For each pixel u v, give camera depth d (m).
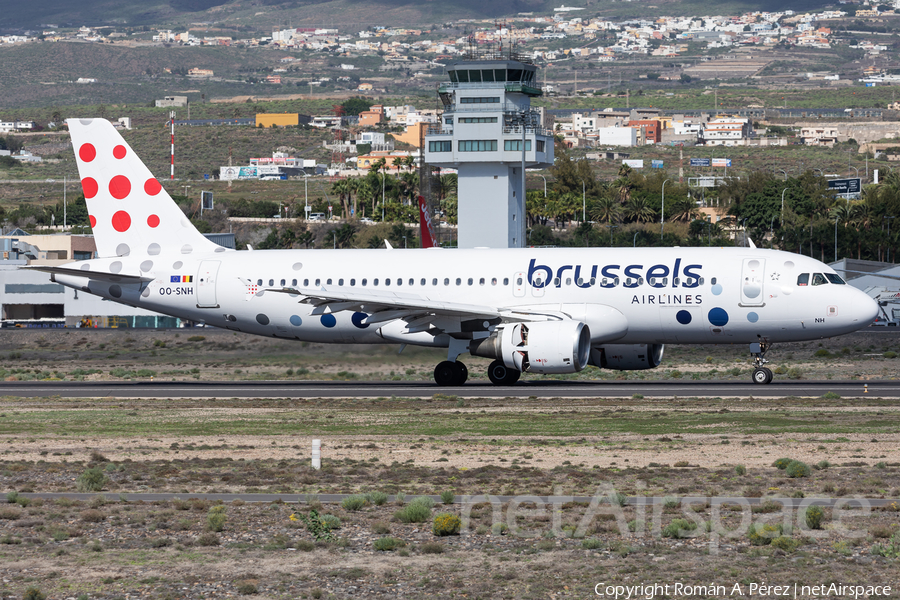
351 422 138.25
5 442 122.94
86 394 183.50
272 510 82.25
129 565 66.81
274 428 133.38
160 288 197.88
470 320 175.75
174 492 90.31
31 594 59.19
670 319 173.38
